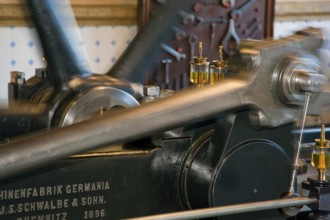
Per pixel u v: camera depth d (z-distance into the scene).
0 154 1.61
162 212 2.22
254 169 2.16
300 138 2.11
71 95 2.12
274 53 2.01
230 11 6.30
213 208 1.96
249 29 6.45
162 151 2.20
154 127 1.77
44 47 1.93
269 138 2.19
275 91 2.02
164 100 1.82
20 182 2.02
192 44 6.12
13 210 2.03
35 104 2.22
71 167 2.08
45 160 1.65
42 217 2.06
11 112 2.21
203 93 1.88
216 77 2.61
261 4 6.46
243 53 2.00
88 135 1.69
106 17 5.87
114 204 2.14
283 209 2.14
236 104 1.94
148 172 2.18
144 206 2.19
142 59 2.06
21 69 5.66
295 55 2.05
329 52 2.12
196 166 2.18
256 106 2.00
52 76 2.05
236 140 2.13
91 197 2.11
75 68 2.03
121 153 2.13
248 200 2.16
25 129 2.21
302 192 2.35
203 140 2.23
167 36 2.04
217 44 6.29
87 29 5.85
